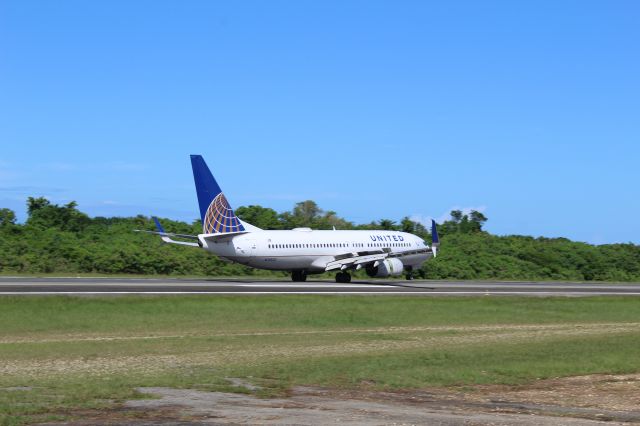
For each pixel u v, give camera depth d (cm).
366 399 2038
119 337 3447
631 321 4631
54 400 1912
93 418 1686
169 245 9844
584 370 2636
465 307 5062
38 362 2655
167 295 4822
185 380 2294
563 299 5750
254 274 9094
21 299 4303
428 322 4356
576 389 2291
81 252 8688
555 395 2181
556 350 3145
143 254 8938
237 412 1773
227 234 6600
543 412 1884
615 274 10794
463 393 2194
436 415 1778
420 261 8006
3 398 1934
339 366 2623
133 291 5069
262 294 5166
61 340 3312
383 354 2989
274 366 2617
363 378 2398
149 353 2930
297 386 2241
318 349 3139
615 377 2520
